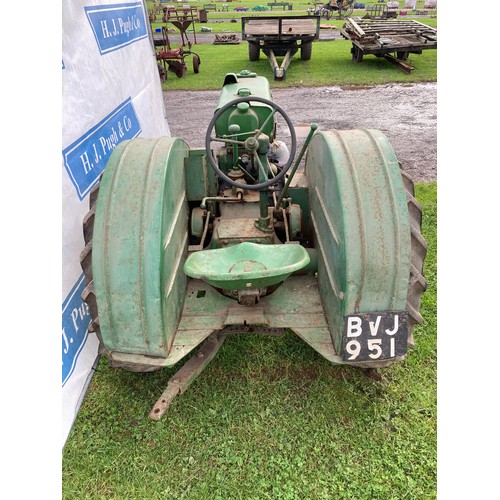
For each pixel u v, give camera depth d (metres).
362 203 1.94
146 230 1.95
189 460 2.17
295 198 2.98
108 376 2.71
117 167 2.08
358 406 2.39
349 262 1.93
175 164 2.32
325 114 7.46
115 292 1.95
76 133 3.06
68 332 2.56
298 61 12.16
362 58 11.75
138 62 4.74
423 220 4.11
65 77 3.00
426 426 2.28
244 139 3.06
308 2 40.81
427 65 11.04
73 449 2.27
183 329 2.27
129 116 4.29
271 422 2.32
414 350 2.74
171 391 2.19
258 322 2.27
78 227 2.85
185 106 8.20
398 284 1.96
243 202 3.00
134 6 4.70
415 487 2.01
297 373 2.61
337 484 2.04
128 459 2.21
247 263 2.22
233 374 2.62
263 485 2.04
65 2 3.09
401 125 6.83
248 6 37.59
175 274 2.26
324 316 2.36
